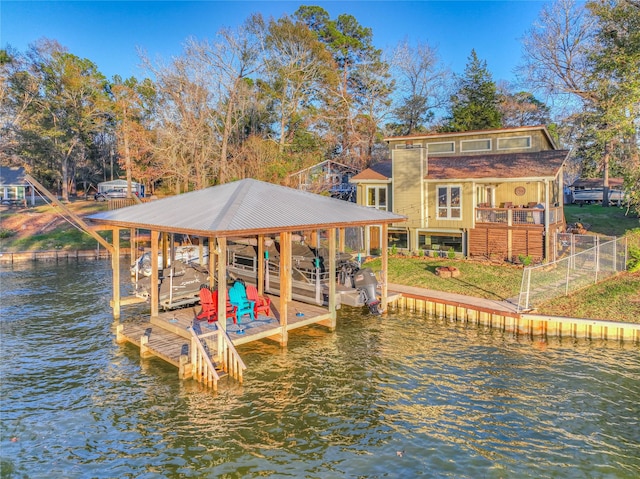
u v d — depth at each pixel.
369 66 49.25
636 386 11.52
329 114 48.31
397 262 25.11
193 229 11.95
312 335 15.54
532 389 11.45
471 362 13.22
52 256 33.38
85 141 61.53
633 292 17.11
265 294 18.20
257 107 46.78
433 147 31.84
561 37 31.53
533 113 56.94
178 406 10.62
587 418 10.04
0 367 12.76
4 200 50.44
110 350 14.05
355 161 47.19
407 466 8.41
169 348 12.70
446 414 10.29
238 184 16.42
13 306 19.28
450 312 17.39
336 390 11.46
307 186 38.12
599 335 14.85
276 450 8.94
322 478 8.09
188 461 8.58
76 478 8.07
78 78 56.19
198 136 42.22
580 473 8.15
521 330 15.62
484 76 49.16
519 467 8.34
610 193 47.00
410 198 26.98
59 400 10.88
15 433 9.48
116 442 9.20
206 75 42.31
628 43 21.22
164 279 16.33
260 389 11.48
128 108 47.91
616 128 20.38
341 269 18.17
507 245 24.12
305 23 49.81
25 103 53.16
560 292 17.89
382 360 13.37
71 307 19.12
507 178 23.77
